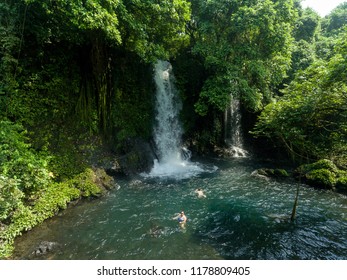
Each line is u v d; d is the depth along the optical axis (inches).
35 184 403.9
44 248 325.4
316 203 479.8
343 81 335.9
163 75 776.9
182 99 808.9
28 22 464.8
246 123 935.0
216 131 904.9
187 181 597.0
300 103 381.4
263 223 406.9
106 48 600.4
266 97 792.9
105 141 616.1
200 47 699.4
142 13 544.1
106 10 436.5
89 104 587.8
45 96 529.7
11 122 435.2
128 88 684.1
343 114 363.3
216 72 713.0
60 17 469.4
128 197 498.0
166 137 764.6
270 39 686.5
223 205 470.3
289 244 350.9
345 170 595.5
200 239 361.4
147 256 320.8
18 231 353.1
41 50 518.9
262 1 682.2
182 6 593.6
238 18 633.6
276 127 413.4
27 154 423.2
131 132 667.4
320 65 384.5
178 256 322.0
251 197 507.2
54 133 531.8
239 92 729.0
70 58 572.1
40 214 396.2
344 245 349.4
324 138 413.7
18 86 487.5
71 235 365.7
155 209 451.2
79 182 491.5
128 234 371.2
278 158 820.0
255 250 336.5
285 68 783.1
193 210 449.1
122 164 605.9
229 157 841.5
